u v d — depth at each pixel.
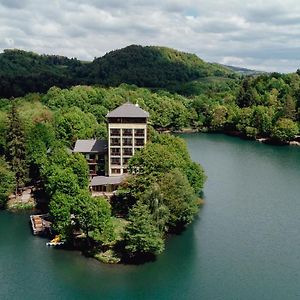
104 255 96.12
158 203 100.12
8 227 112.81
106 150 144.62
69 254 97.94
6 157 138.38
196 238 108.25
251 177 168.25
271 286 86.94
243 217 123.62
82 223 97.31
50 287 85.06
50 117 190.50
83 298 81.69
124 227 98.44
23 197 133.62
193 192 115.31
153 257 97.44
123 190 118.62
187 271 91.81
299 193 147.88
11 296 82.00
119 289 84.75
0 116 172.00
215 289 85.50
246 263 96.00
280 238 109.69
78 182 121.19
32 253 98.19
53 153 138.12
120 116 137.62
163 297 82.44
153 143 133.50
